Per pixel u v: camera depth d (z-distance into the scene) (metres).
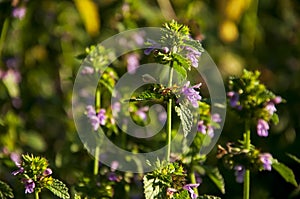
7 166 6.60
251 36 9.40
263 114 5.11
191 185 4.64
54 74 8.55
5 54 8.23
